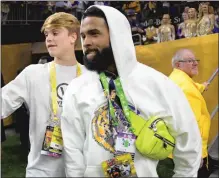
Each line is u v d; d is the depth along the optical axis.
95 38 2.06
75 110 2.04
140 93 2.03
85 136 2.04
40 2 9.51
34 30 9.39
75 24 2.71
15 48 9.34
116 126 1.99
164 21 7.30
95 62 2.07
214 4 7.17
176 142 2.07
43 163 2.53
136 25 8.24
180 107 2.05
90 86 2.07
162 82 2.06
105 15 2.03
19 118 6.53
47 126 2.52
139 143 1.97
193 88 3.76
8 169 5.85
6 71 9.27
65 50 2.68
